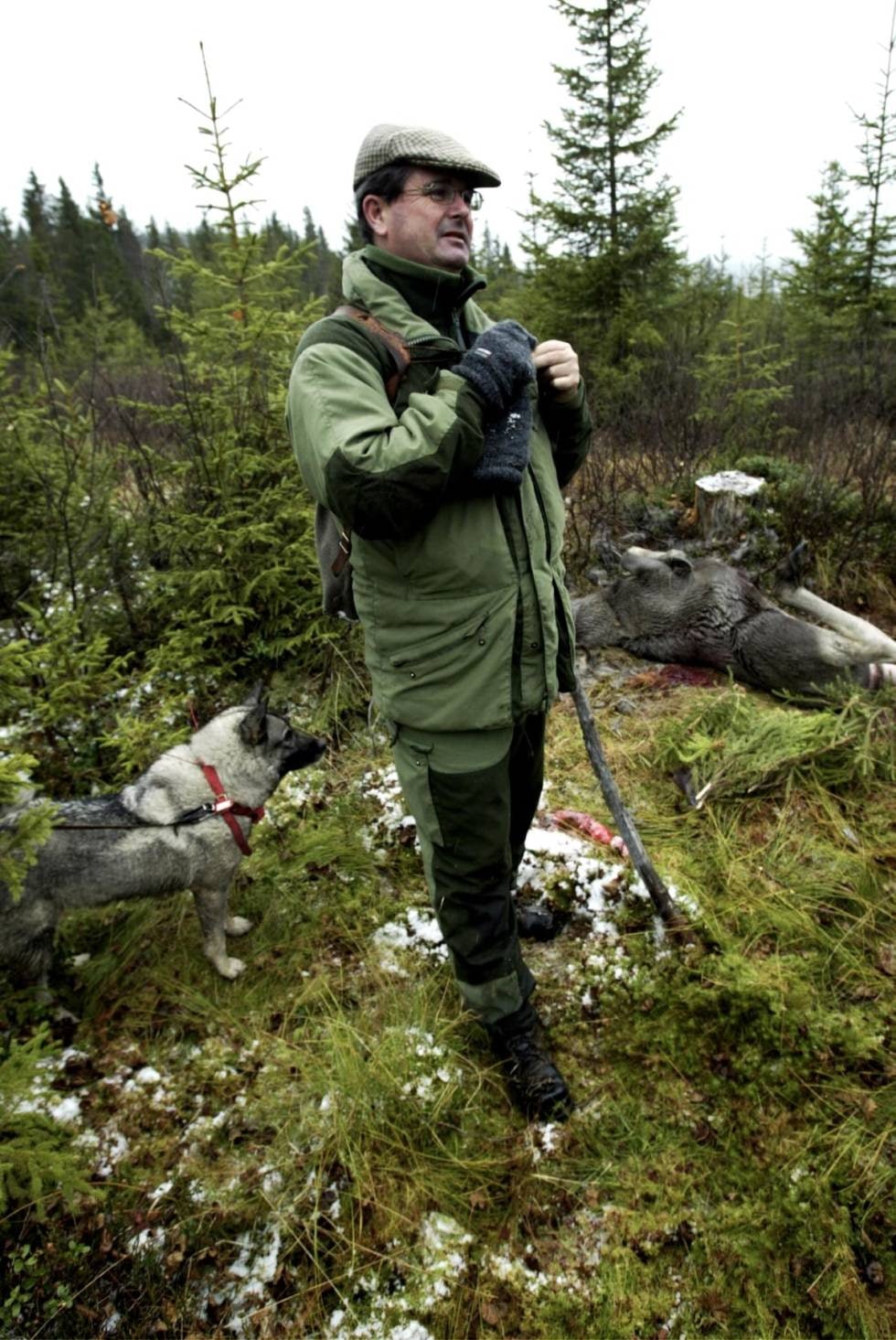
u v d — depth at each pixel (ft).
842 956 8.54
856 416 23.15
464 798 6.26
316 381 5.24
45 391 16.49
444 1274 6.29
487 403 5.16
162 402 21.98
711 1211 6.62
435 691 5.98
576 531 17.31
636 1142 7.10
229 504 13.39
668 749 11.76
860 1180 6.66
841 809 10.71
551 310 32.24
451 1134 7.20
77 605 13.82
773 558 16.21
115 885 8.06
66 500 14.30
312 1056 7.82
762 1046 7.63
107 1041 8.04
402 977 8.68
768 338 36.88
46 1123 6.69
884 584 16.14
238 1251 6.42
